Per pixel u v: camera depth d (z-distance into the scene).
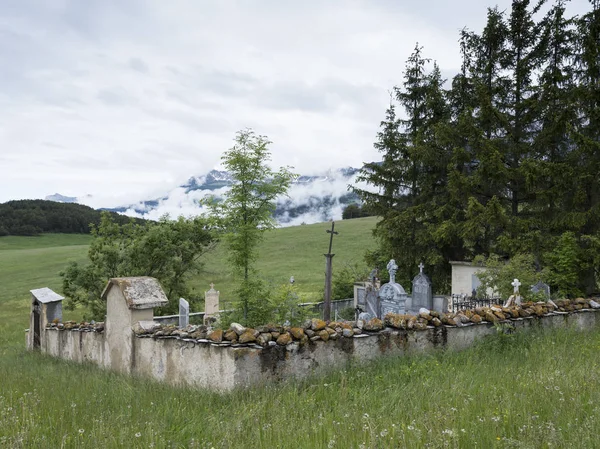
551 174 19.78
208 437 5.41
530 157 21.83
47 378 9.77
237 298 12.61
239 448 4.88
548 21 23.56
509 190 23.20
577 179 19.36
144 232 22.22
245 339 7.27
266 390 6.91
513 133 22.95
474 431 4.63
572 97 20.12
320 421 5.34
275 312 12.27
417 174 26.98
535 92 22.72
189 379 8.17
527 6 24.38
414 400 6.04
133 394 7.62
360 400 6.25
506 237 20.58
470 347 9.17
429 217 24.98
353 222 84.75
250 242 12.42
